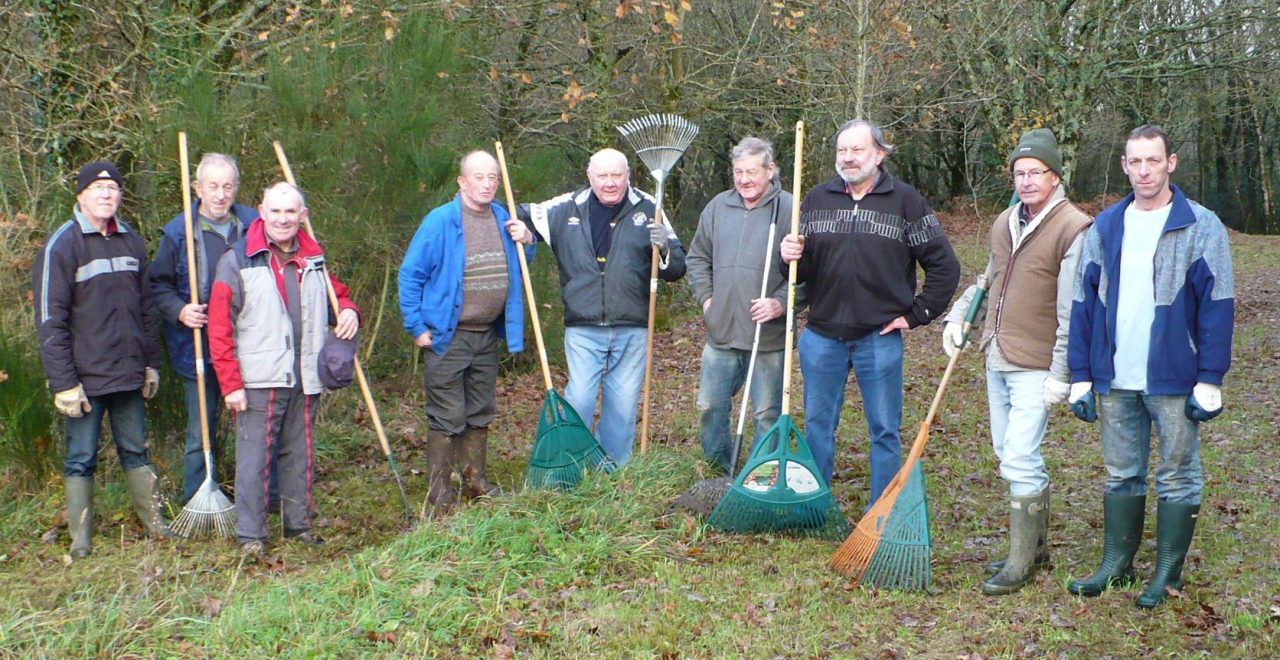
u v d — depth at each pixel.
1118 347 4.25
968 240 21.27
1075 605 4.31
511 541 4.82
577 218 5.78
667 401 8.88
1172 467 4.23
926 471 6.54
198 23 7.41
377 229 7.12
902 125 15.20
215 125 6.36
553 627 4.13
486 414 5.91
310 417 5.22
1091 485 6.17
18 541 5.12
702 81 12.77
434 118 7.00
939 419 8.03
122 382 5.00
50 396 5.55
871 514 4.66
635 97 12.70
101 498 5.67
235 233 5.31
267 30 7.87
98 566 4.72
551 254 9.54
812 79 12.96
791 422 5.18
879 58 12.09
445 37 7.45
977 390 9.07
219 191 5.16
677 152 5.78
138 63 7.17
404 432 7.48
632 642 4.04
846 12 11.98
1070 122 15.28
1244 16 15.28
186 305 5.14
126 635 3.94
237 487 5.02
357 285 7.74
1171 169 4.12
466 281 5.61
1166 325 4.11
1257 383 9.21
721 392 5.79
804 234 5.15
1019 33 15.50
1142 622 4.12
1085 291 4.29
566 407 5.70
